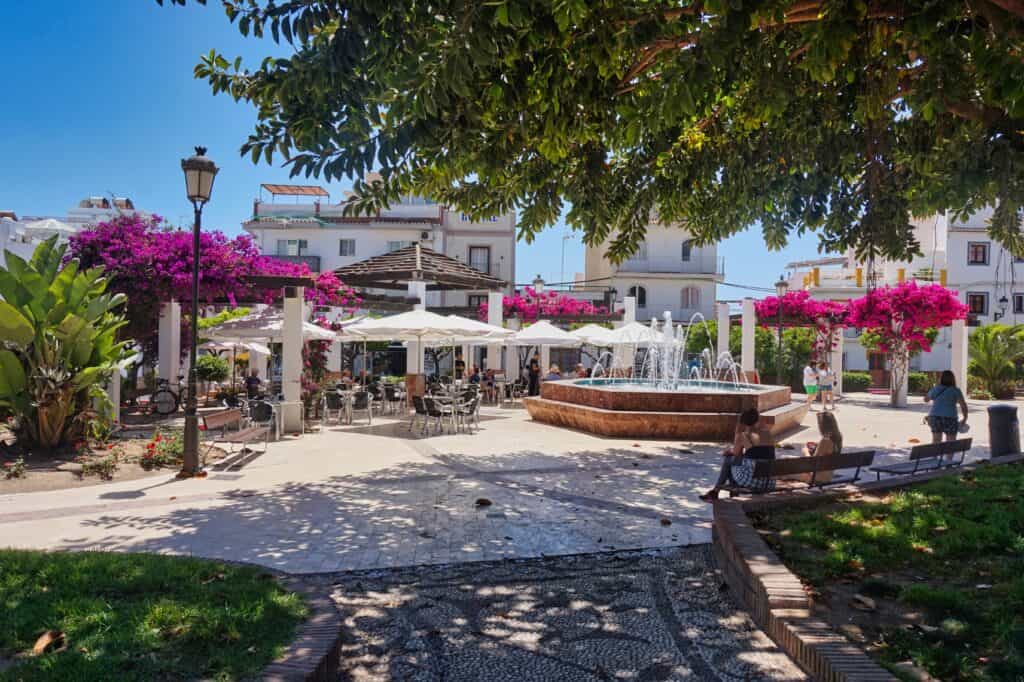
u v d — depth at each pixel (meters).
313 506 7.53
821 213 8.79
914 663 3.22
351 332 15.73
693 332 31.67
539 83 5.40
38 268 10.93
